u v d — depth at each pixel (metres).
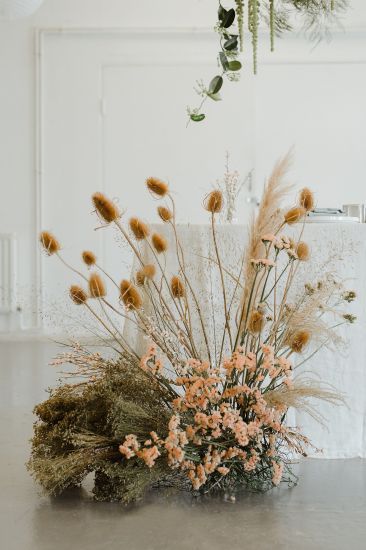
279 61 6.19
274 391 2.04
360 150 6.22
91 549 1.72
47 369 4.49
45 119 6.28
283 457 2.37
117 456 2.02
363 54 6.17
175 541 1.76
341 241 2.37
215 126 6.25
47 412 2.12
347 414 2.44
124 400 2.07
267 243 2.07
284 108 6.23
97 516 1.92
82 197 6.29
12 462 2.45
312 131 6.23
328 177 6.24
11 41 6.25
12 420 3.09
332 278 2.25
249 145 6.25
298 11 2.10
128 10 6.23
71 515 1.93
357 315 2.40
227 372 2.01
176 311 2.36
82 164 6.29
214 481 2.09
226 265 2.36
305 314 2.07
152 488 2.12
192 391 1.97
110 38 6.24
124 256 6.26
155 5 6.22
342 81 6.21
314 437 2.44
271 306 2.35
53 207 6.29
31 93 6.26
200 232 2.38
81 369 2.20
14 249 6.24
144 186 6.29
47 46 6.26
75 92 6.27
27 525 1.87
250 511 1.95
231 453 1.99
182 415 2.05
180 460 1.89
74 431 2.05
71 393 2.20
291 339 2.06
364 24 6.11
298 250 2.11
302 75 6.21
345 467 2.35
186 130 6.26
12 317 6.19
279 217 2.07
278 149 6.25
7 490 2.15
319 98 6.22
